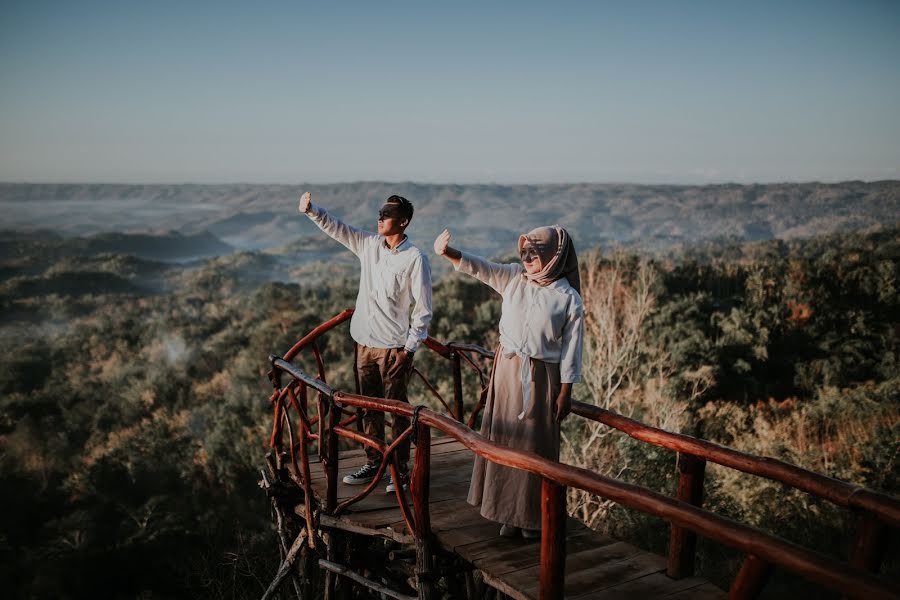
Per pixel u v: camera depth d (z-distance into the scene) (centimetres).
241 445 3959
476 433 262
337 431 336
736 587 181
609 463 1203
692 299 4028
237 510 3412
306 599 402
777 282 4431
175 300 15162
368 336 357
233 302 11912
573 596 254
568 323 276
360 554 394
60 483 4650
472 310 5603
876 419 2027
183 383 6631
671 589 260
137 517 3281
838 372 3231
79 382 7575
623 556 289
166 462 4466
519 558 276
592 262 1708
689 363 3058
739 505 1354
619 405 1355
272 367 387
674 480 1242
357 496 333
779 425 2145
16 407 6700
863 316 3722
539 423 281
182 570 1020
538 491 285
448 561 310
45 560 2983
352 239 370
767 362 3444
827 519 1284
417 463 291
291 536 429
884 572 983
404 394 360
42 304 15162
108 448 5194
